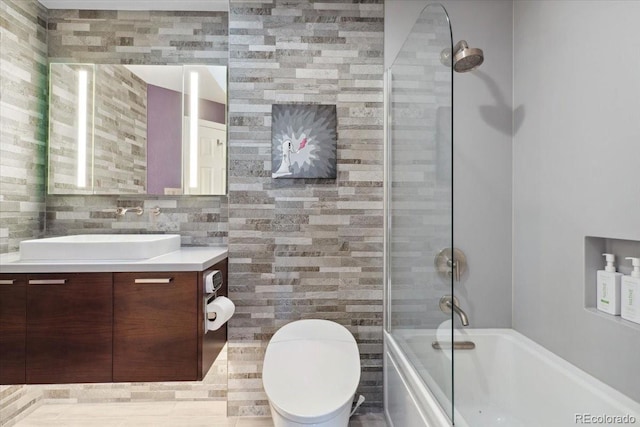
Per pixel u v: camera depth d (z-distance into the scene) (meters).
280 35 1.90
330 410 1.27
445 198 1.13
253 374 1.91
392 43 1.91
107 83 2.03
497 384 1.82
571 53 1.50
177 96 2.05
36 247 1.51
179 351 1.48
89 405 2.01
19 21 1.82
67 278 1.46
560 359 1.56
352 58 1.92
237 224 1.91
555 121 1.60
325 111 1.90
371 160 1.93
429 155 1.27
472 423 1.65
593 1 1.38
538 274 1.72
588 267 1.44
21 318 1.45
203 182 2.05
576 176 1.48
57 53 2.04
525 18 1.82
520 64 1.86
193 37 2.06
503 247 1.94
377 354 1.93
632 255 1.31
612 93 1.29
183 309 1.48
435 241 1.22
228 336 1.90
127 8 2.03
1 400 1.72
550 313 1.64
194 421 1.86
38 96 1.97
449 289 1.10
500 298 1.94
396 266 1.71
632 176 1.21
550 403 1.50
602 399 1.25
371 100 1.92
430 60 1.25
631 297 1.26
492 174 1.93
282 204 1.91
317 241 1.92
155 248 1.66
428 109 1.27
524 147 1.83
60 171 2.00
